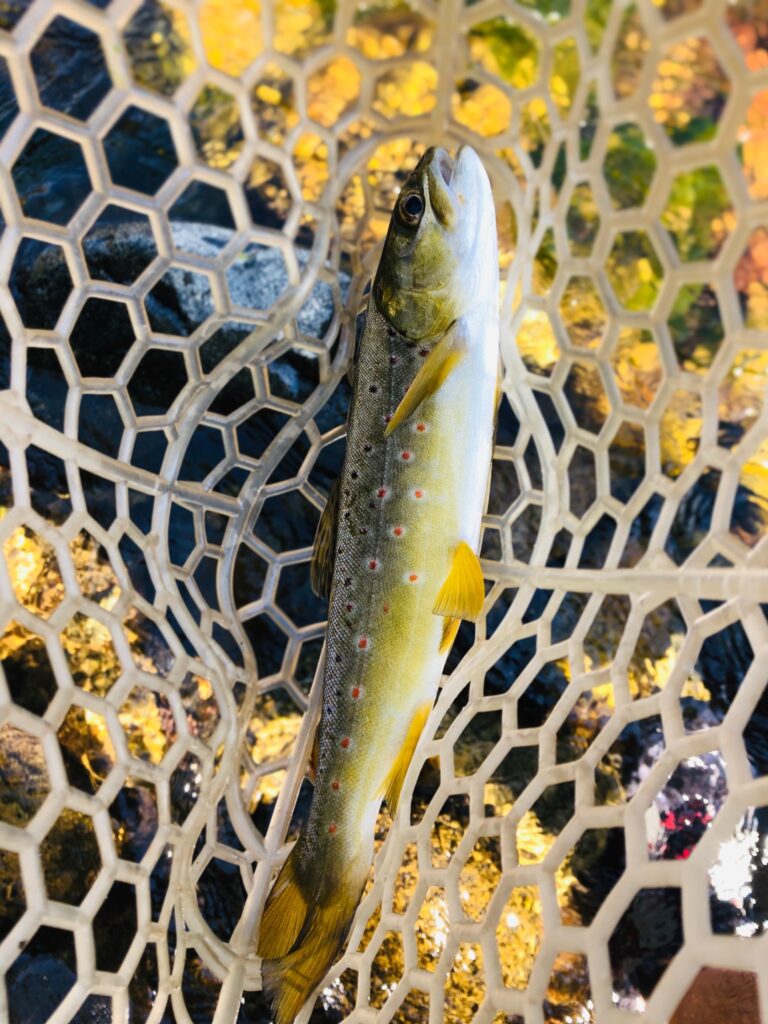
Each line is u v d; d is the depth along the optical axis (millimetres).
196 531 273
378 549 255
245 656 284
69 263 221
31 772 285
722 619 192
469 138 253
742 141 275
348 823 253
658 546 214
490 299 247
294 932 251
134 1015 275
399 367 253
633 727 308
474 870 296
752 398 301
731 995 235
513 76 282
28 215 335
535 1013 186
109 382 240
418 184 244
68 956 272
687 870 162
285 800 271
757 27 259
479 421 250
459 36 237
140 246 340
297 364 348
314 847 253
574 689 225
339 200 311
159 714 312
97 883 207
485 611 274
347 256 345
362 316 312
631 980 270
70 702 210
